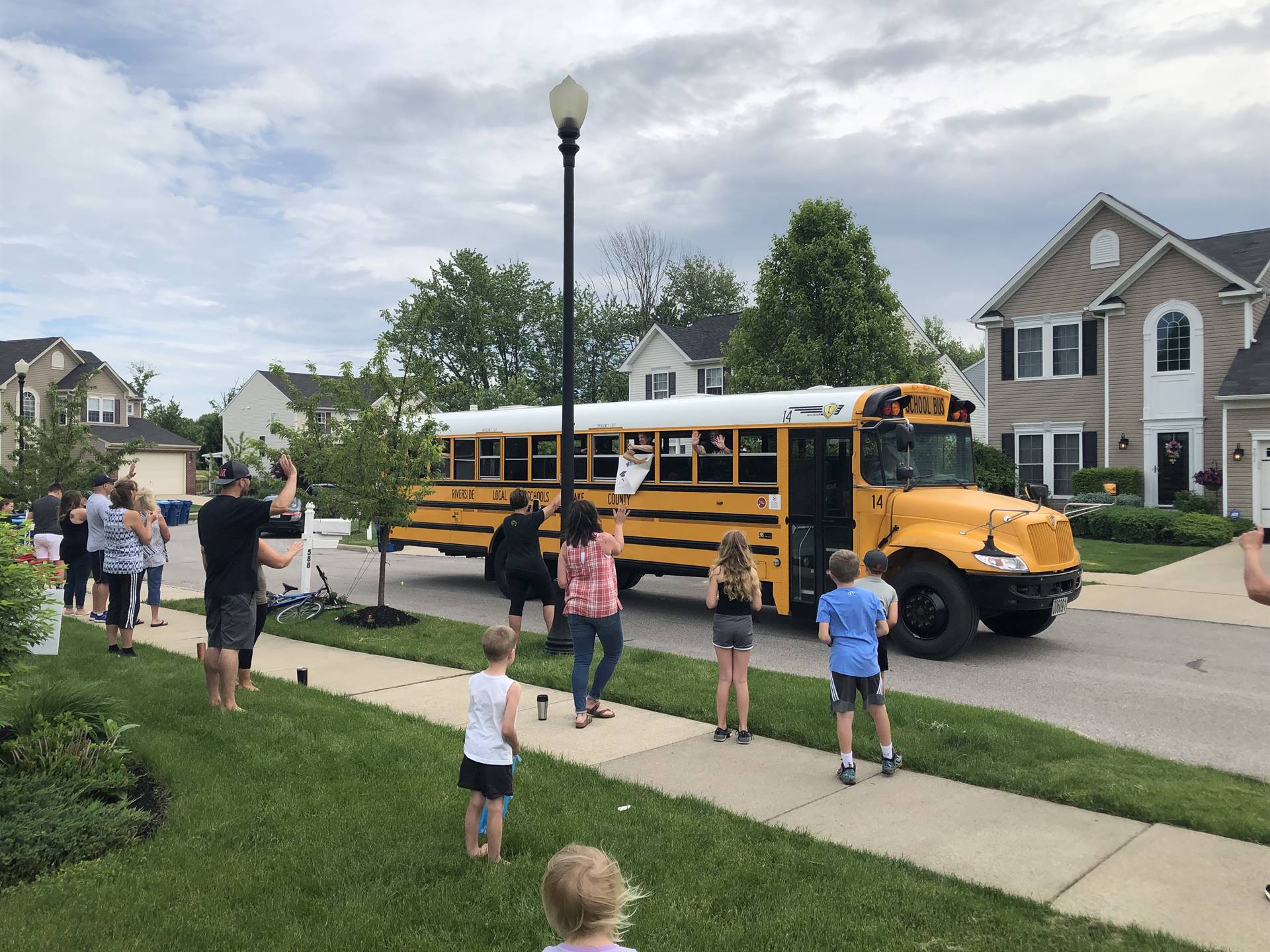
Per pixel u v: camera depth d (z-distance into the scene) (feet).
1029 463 87.86
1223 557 60.90
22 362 70.74
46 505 41.55
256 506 23.03
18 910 12.92
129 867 14.48
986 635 37.55
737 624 21.94
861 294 76.54
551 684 27.86
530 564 31.68
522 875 14.38
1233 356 75.87
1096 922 13.12
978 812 17.63
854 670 19.39
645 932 12.67
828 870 14.73
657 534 40.75
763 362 80.79
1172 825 16.92
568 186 31.50
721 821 16.74
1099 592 48.19
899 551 34.45
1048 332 86.22
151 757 19.31
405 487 38.47
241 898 13.53
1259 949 12.45
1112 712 25.79
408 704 25.49
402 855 15.05
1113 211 82.23
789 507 36.40
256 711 23.18
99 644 31.96
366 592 51.75
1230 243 82.99
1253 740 23.20
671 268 196.95
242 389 199.52
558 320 171.53
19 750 17.60
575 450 44.29
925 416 36.50
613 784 18.81
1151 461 79.87
